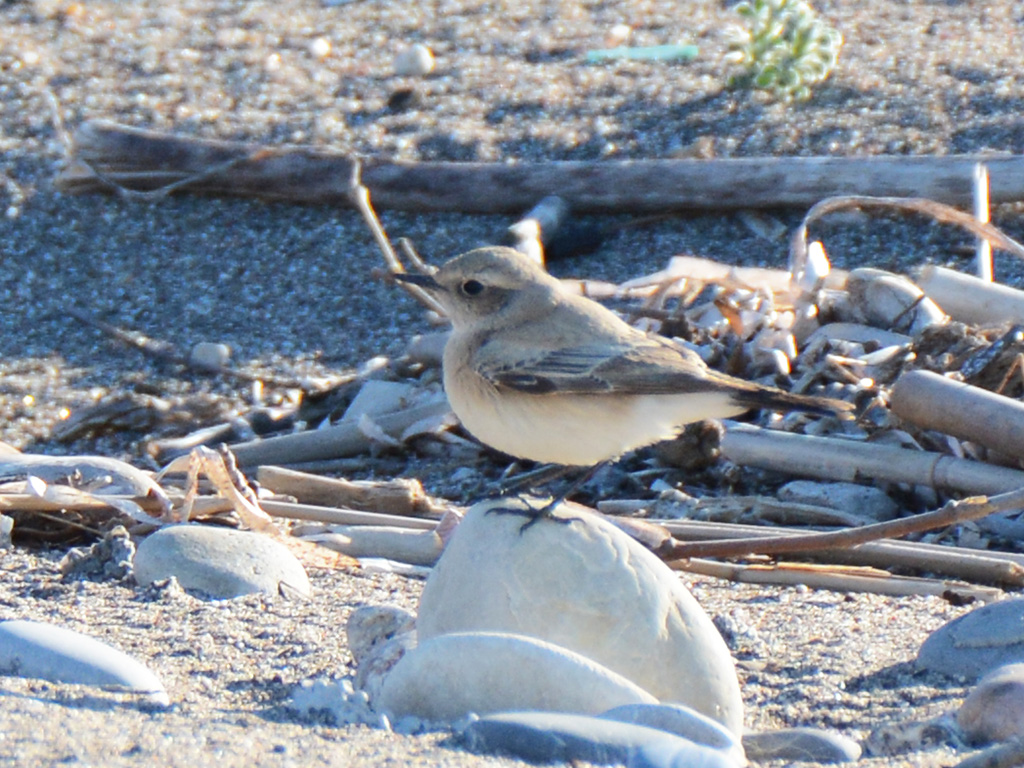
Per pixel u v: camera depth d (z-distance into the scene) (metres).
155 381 14.12
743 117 17.67
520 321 7.90
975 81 18.12
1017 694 6.09
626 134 17.56
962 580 9.60
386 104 18.58
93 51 20.00
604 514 10.77
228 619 8.24
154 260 16.20
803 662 7.73
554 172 16.38
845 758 6.11
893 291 12.92
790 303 13.30
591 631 6.55
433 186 16.55
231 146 16.97
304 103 18.67
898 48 19.27
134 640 7.86
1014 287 14.44
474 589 6.69
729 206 16.16
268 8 21.47
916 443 11.09
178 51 20.00
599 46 19.92
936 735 6.23
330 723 6.12
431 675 6.11
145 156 16.97
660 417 7.68
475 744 5.38
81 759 5.10
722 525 10.23
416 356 13.66
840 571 9.49
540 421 7.70
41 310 15.40
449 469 12.21
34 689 6.25
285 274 15.93
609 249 16.00
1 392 13.92
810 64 17.89
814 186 15.86
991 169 15.50
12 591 8.85
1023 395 11.47
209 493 11.14
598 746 5.25
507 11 21.23
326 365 14.30
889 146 16.86
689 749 5.23
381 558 10.01
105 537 9.56
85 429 13.31
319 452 12.50
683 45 19.73
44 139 18.00
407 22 20.94
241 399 13.77
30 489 10.62
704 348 12.71
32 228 16.67
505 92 18.73
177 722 5.75
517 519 6.85
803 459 11.07
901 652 7.88
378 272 8.29
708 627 6.68
